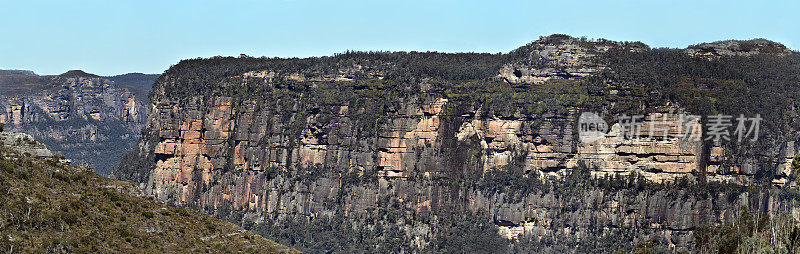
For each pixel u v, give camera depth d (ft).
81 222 519.19
